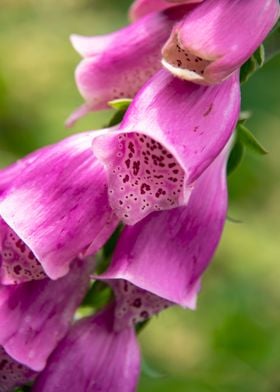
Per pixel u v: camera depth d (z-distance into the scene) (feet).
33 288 1.19
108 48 1.22
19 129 2.48
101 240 1.14
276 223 2.73
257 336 1.93
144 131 1.06
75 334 1.21
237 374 1.91
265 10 1.09
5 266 1.15
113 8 3.53
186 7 1.20
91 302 1.24
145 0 1.25
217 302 2.23
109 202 1.09
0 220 1.14
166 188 1.08
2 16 3.22
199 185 1.16
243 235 2.66
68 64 2.80
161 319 2.20
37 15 3.28
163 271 1.14
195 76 1.07
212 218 1.17
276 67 3.17
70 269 1.20
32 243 1.11
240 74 1.14
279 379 1.91
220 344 1.93
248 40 1.08
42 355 1.18
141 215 1.08
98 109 1.24
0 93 2.48
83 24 3.36
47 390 1.19
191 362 2.13
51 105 2.62
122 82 1.22
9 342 1.17
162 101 1.09
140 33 1.21
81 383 1.19
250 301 2.28
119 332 1.22
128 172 1.08
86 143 1.16
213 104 1.10
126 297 1.17
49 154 1.15
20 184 1.14
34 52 2.83
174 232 1.15
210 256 1.17
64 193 1.13
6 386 1.20
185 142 1.08
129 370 1.22
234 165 1.20
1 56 2.77
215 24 1.07
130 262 1.14
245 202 2.70
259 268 2.59
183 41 1.07
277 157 3.05
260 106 3.16
